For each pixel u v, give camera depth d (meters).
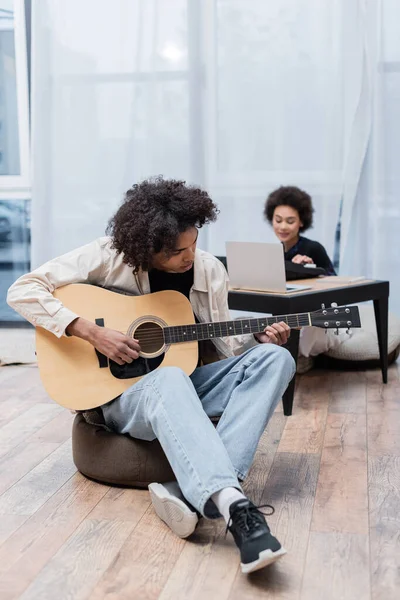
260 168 4.36
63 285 2.25
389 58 4.13
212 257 2.37
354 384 3.46
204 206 2.09
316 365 3.84
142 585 1.65
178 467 1.84
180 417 1.87
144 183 2.16
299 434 2.72
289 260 3.80
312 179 4.30
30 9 4.57
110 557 1.78
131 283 2.28
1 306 4.96
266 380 2.03
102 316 2.21
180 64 4.36
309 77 4.23
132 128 4.45
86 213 4.55
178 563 1.75
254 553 1.63
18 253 4.93
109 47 4.40
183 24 4.32
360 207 4.29
